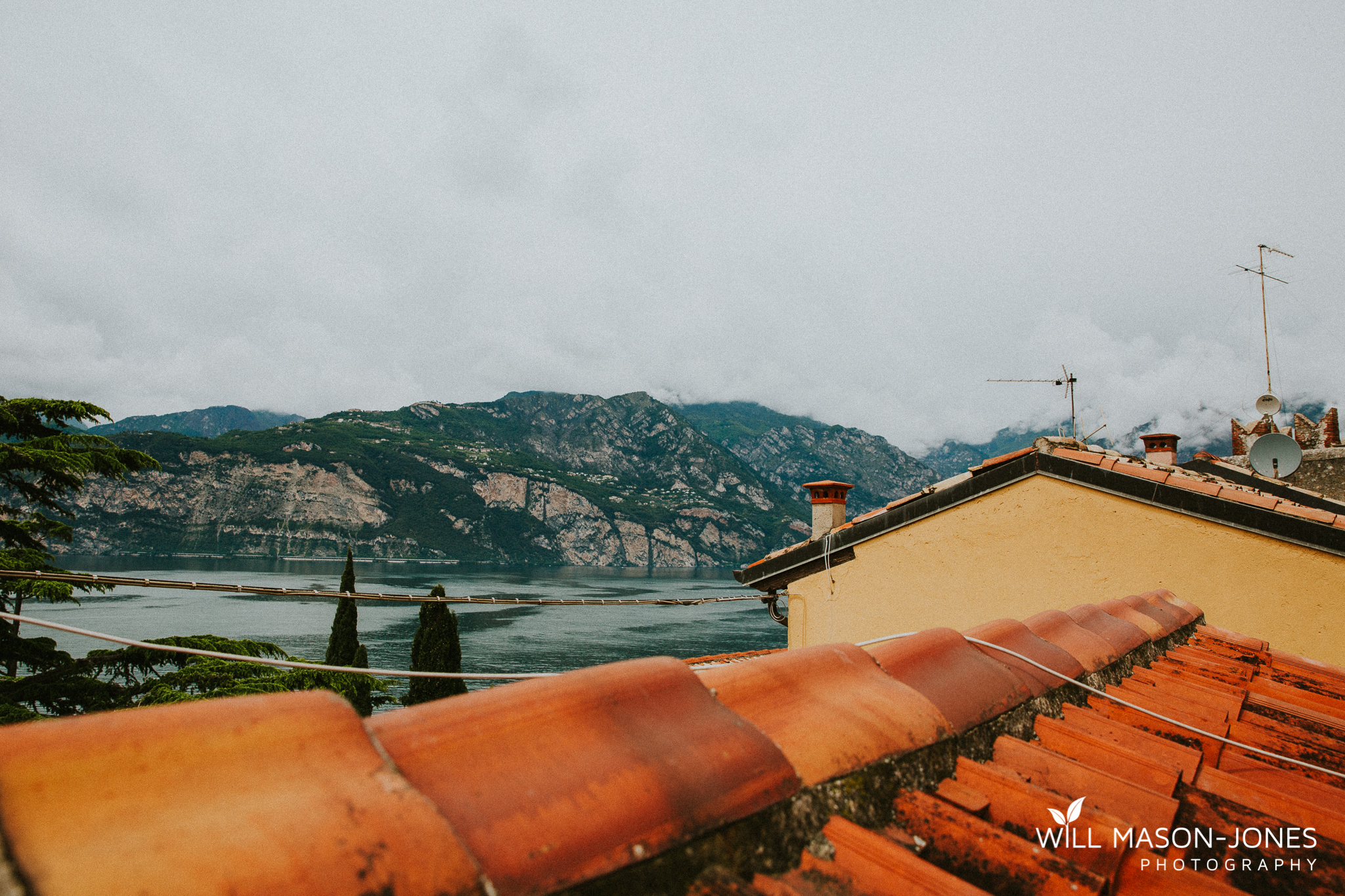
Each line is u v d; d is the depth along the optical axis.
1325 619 5.58
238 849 0.85
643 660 1.76
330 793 1.00
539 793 1.19
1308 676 4.26
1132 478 6.48
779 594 9.27
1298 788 2.46
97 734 0.93
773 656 2.09
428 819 1.02
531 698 1.43
